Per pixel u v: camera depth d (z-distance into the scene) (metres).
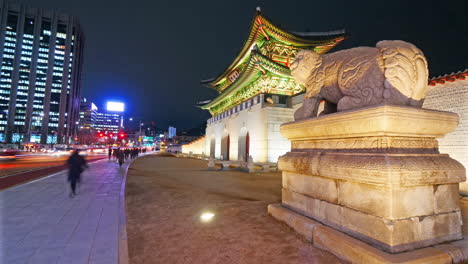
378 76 3.72
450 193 3.47
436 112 3.41
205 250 3.78
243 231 4.55
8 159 32.81
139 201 7.59
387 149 3.26
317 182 4.23
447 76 9.80
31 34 101.56
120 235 4.50
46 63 103.19
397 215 2.97
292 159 4.84
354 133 3.66
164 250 3.82
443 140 9.85
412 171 3.01
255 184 12.02
